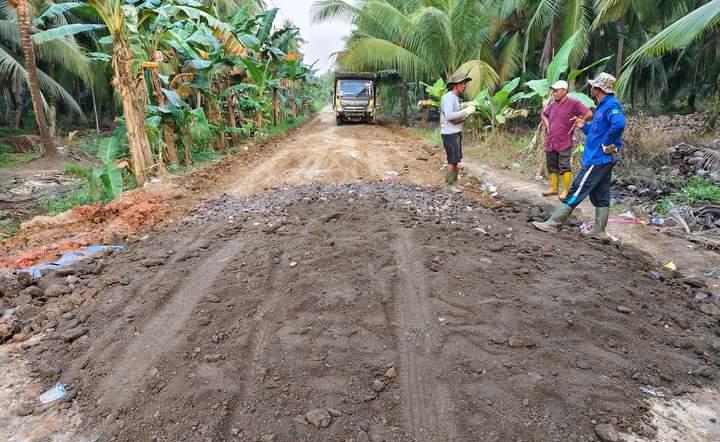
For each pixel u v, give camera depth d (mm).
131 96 7023
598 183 4406
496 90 16125
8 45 14555
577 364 2486
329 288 3234
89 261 4109
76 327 2980
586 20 12594
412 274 3453
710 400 2291
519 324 2814
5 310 3256
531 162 8633
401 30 14664
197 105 10281
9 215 6734
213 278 3502
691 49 18766
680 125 12594
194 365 2494
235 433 2051
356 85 19875
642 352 2631
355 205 5262
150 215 5535
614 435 2018
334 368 2449
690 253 4363
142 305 3152
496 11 13852
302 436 2025
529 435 2027
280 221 4785
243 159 10273
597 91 4203
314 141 13359
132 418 2166
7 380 2516
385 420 2131
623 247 4426
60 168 10969
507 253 3910
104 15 6523
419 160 9383
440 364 2480
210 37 8836
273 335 2746
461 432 2049
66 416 2234
